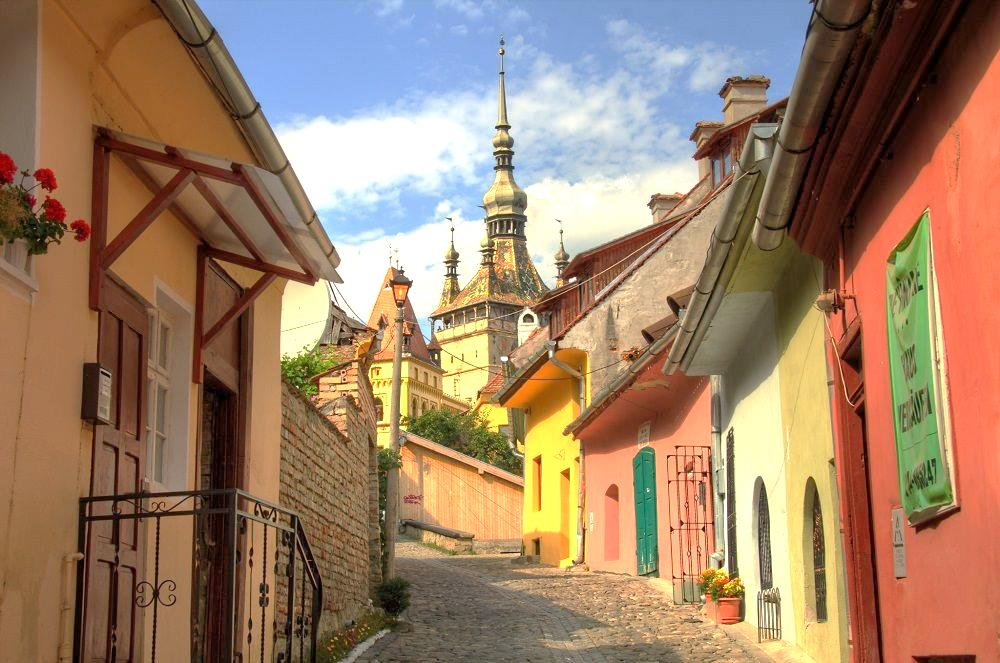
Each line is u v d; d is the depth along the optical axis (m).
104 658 6.69
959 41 5.13
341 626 13.88
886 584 7.45
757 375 12.71
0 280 5.51
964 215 5.23
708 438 17.44
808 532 10.68
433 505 45.88
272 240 8.38
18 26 5.99
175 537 8.11
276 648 10.64
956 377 5.48
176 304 8.26
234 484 9.66
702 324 12.43
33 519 5.80
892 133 6.30
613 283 26.11
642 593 18.91
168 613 7.89
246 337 9.99
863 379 7.75
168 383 8.38
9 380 5.58
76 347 6.34
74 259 6.33
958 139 5.25
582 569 25.73
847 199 7.54
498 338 138.38
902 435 6.60
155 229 7.82
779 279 11.04
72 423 6.26
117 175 7.09
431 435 71.69
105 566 6.77
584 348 25.86
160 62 7.20
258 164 9.09
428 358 111.56
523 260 148.12
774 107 23.81
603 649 12.80
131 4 6.52
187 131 8.09
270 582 10.56
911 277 6.18
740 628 13.65
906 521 6.74
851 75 5.88
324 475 13.38
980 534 5.31
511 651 12.70
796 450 10.80
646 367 18.09
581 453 26.89
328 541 13.48
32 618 5.77
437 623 15.65
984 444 5.14
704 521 17.64
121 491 7.12
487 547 40.72
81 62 6.47
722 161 26.44
